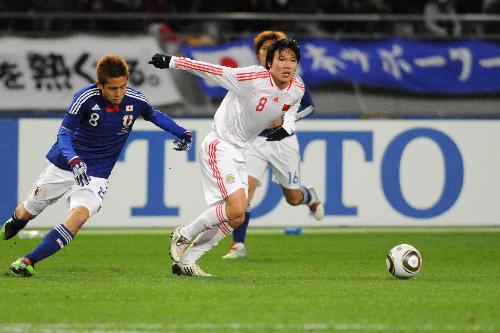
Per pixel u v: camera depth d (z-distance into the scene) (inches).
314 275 1444.4
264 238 2146.9
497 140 2251.5
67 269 1498.5
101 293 1175.0
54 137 2190.0
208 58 2278.5
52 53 2252.7
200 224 1339.8
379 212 2226.9
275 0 2586.1
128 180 2182.6
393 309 1072.2
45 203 1393.9
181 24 2401.6
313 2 2596.0
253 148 1736.0
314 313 1039.6
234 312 1041.5
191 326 954.7
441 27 2466.8
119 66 1268.5
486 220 2253.9
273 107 1315.2
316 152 2209.6
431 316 1027.9
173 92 2266.2
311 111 1697.8
